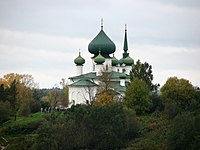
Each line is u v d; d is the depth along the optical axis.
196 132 188.75
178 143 190.75
